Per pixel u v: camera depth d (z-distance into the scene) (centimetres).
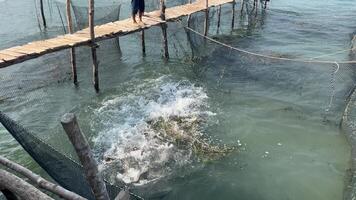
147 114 1321
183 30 2033
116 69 1775
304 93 1458
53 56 1853
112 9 2247
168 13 1920
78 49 1855
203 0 2328
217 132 1203
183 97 1455
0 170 532
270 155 1089
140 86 1580
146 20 1780
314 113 1319
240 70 1692
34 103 1441
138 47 2070
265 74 1639
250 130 1220
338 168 1027
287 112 1330
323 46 2027
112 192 618
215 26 2461
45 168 811
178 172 1007
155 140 1145
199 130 1211
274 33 2309
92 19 1423
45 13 2908
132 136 1174
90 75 1705
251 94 1472
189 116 1297
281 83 1548
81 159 410
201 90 1520
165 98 1452
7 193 570
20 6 3153
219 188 948
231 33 2316
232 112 1335
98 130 1233
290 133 1202
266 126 1244
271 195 927
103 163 1044
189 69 1750
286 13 2784
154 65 1814
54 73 1712
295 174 1004
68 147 1122
